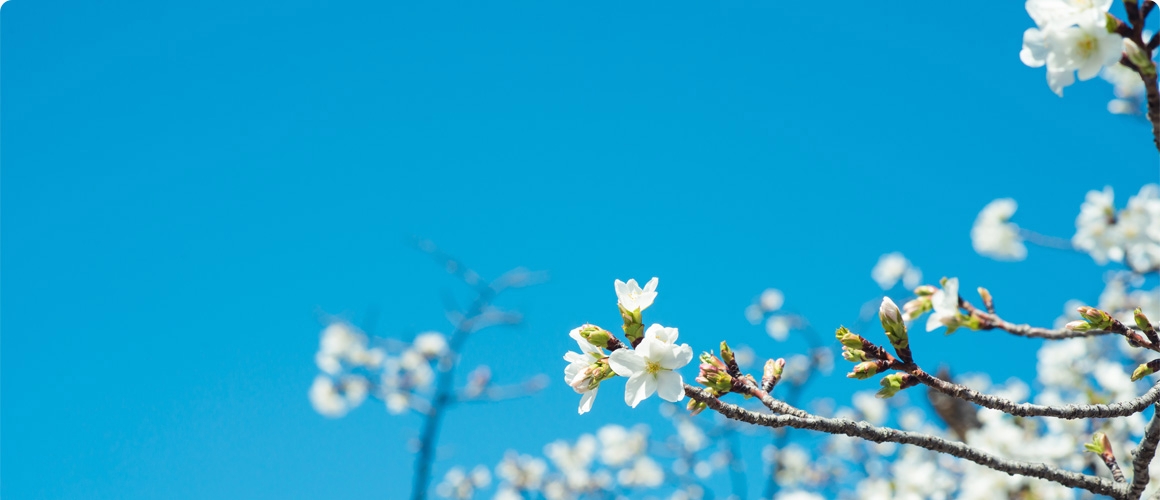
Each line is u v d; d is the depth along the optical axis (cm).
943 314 381
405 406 1072
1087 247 734
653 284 290
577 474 1201
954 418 717
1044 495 645
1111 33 223
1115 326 325
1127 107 657
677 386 268
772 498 1004
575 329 290
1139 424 644
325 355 1122
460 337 889
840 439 1023
